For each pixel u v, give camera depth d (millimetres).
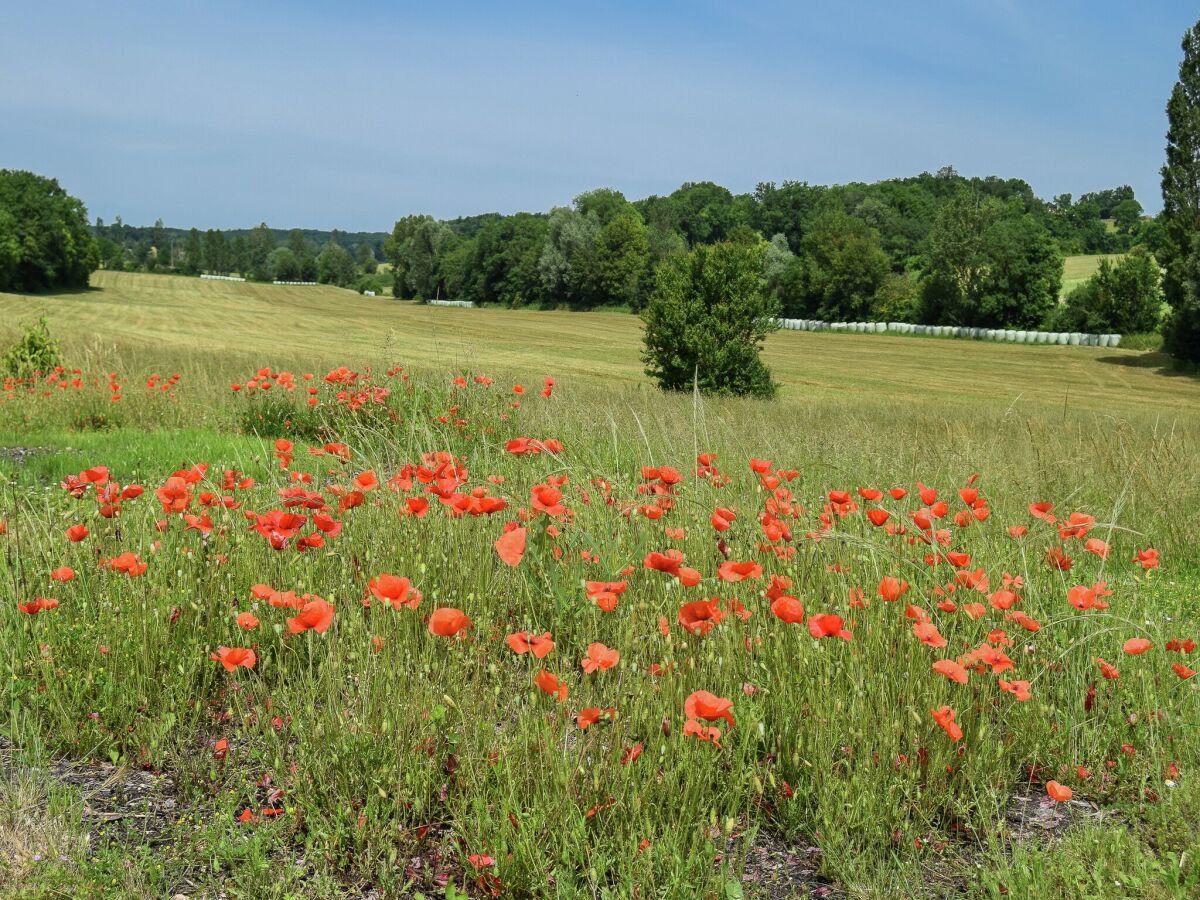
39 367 16766
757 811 2979
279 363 24922
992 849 2734
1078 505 7547
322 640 3873
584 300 117000
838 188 142250
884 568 4207
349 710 3299
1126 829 2957
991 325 83000
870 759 3025
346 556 4375
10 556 4211
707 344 24000
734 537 4332
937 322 87000
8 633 3750
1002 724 3598
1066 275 105562
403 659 3605
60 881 2475
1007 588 3967
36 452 10570
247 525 4578
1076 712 3611
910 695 3340
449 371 14281
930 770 3146
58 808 2844
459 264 136625
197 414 14469
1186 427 16453
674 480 4227
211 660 3746
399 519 4621
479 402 12031
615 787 2869
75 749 3314
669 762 2980
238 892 2502
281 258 195000
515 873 2592
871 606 3838
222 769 3221
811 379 46000
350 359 37250
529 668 3617
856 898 2627
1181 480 8000
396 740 3090
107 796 3037
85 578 4195
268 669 3855
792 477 4895
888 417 18156
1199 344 52875
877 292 94125
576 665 3748
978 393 40875
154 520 4469
